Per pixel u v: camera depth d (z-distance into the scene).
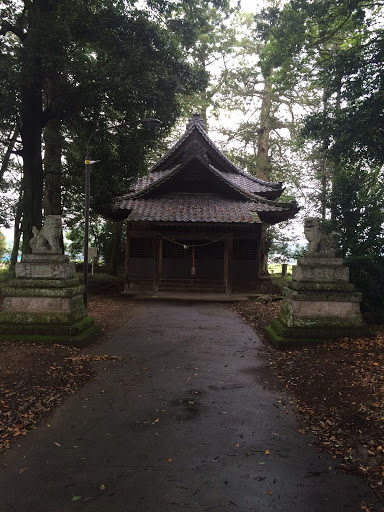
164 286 17.25
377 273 9.87
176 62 13.24
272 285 19.59
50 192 17.56
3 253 38.09
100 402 5.07
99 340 8.46
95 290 17.12
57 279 8.05
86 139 14.34
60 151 17.38
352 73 10.02
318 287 7.88
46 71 11.24
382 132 9.43
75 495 3.13
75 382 5.75
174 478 3.37
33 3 13.24
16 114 11.50
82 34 11.82
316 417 4.57
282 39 12.44
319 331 7.68
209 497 3.12
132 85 12.20
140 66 12.82
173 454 3.78
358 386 5.29
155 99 12.38
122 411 4.80
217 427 4.38
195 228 16.39
